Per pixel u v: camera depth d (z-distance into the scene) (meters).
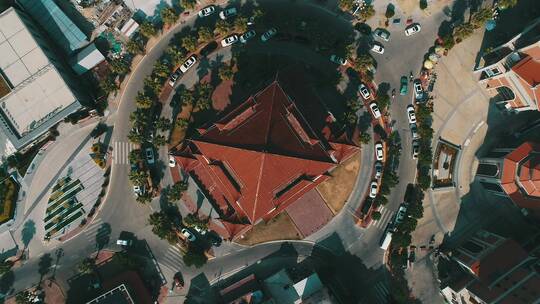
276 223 105.56
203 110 105.88
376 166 104.81
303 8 106.19
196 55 105.94
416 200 105.38
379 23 106.00
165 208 105.94
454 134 105.75
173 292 105.62
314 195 105.25
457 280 101.56
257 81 105.19
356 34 106.06
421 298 105.31
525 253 93.75
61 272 106.38
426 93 105.56
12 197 106.25
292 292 101.81
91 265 104.00
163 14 101.25
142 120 101.56
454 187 106.00
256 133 81.44
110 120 106.88
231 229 92.81
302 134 85.69
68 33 103.38
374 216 102.88
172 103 105.88
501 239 96.62
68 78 99.81
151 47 107.00
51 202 106.88
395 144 105.56
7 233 107.00
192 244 105.50
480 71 103.75
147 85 103.19
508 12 105.12
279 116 83.81
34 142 106.31
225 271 105.81
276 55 106.06
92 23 106.44
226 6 106.56
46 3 103.06
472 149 105.69
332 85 104.56
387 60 106.06
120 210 106.50
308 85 98.31
